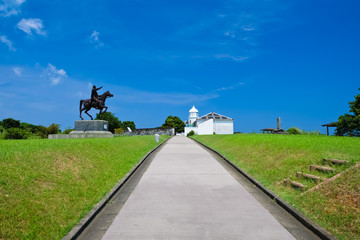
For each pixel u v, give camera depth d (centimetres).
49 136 2678
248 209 623
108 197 716
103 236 482
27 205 538
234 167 1197
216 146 2152
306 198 646
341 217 521
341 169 763
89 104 2858
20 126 4844
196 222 541
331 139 1336
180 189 813
